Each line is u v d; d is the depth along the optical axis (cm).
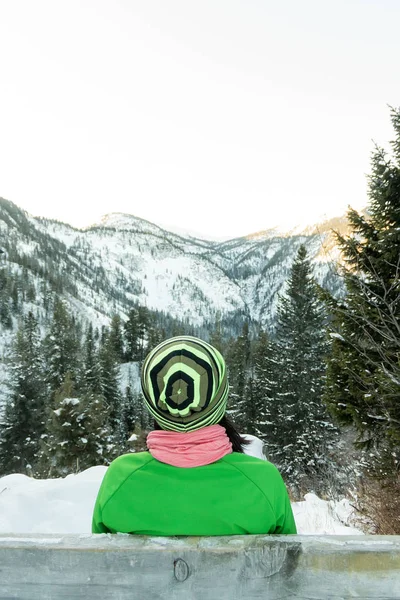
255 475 109
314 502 714
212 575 90
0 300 11350
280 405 2478
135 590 91
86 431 2039
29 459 3691
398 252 627
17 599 92
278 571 89
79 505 430
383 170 705
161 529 106
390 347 603
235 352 5134
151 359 112
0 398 4800
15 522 389
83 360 5441
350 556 89
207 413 108
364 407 669
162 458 109
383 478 621
